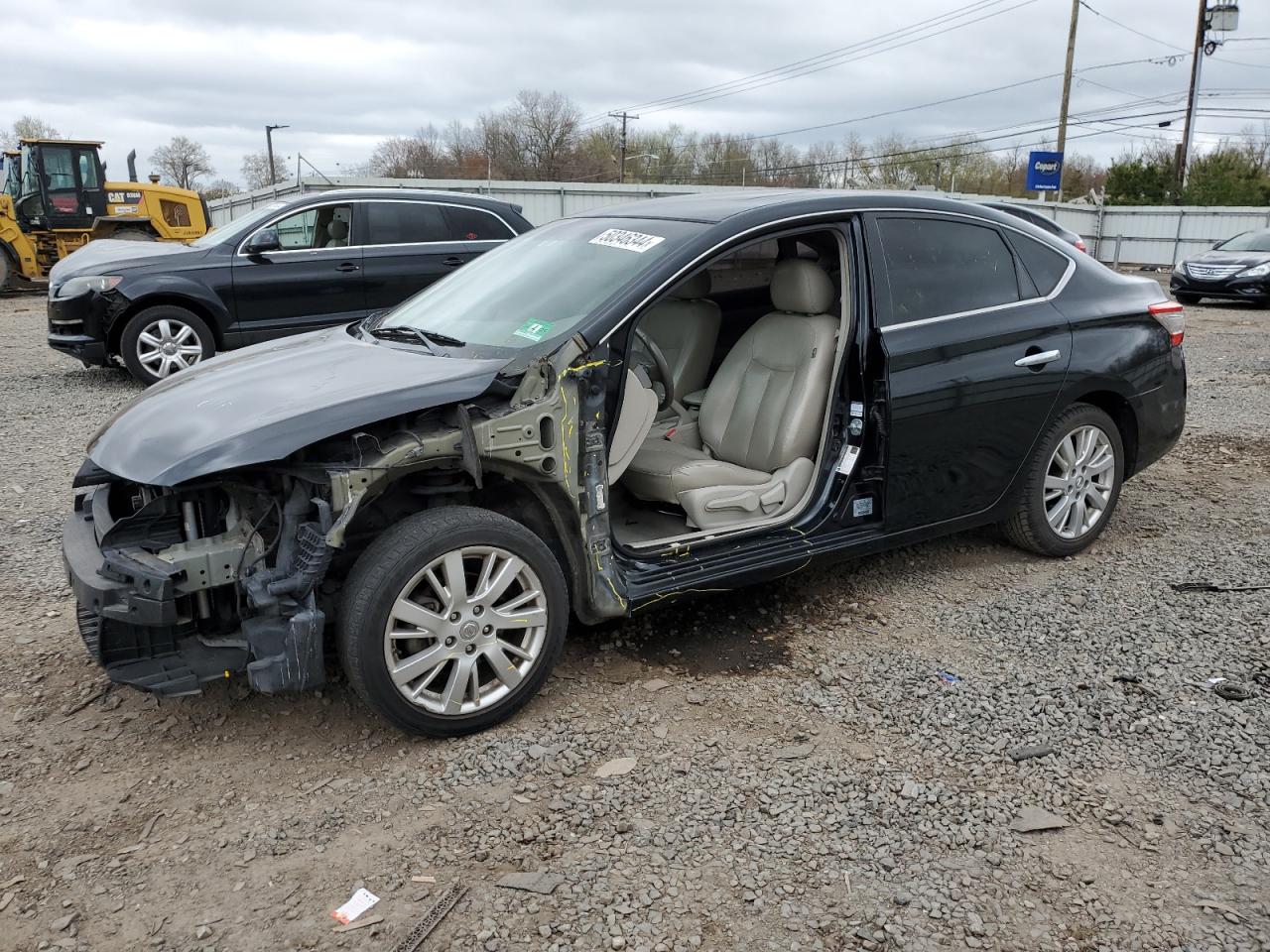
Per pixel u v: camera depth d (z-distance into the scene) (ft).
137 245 33.22
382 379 10.44
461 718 10.26
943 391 13.07
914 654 12.33
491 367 10.43
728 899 8.01
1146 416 15.51
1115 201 139.85
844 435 12.96
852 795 9.39
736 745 10.30
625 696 11.32
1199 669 11.79
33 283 66.18
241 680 11.59
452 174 213.46
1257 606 13.57
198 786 9.62
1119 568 15.08
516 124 210.59
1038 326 14.07
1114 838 8.79
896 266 13.04
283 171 213.25
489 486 10.94
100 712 11.00
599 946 7.50
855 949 7.48
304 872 8.38
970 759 10.02
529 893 8.08
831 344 13.34
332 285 30.76
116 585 9.28
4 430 24.62
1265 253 56.80
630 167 209.56
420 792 9.47
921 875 8.31
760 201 12.69
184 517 10.09
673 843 8.72
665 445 13.99
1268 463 21.11
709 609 13.69
